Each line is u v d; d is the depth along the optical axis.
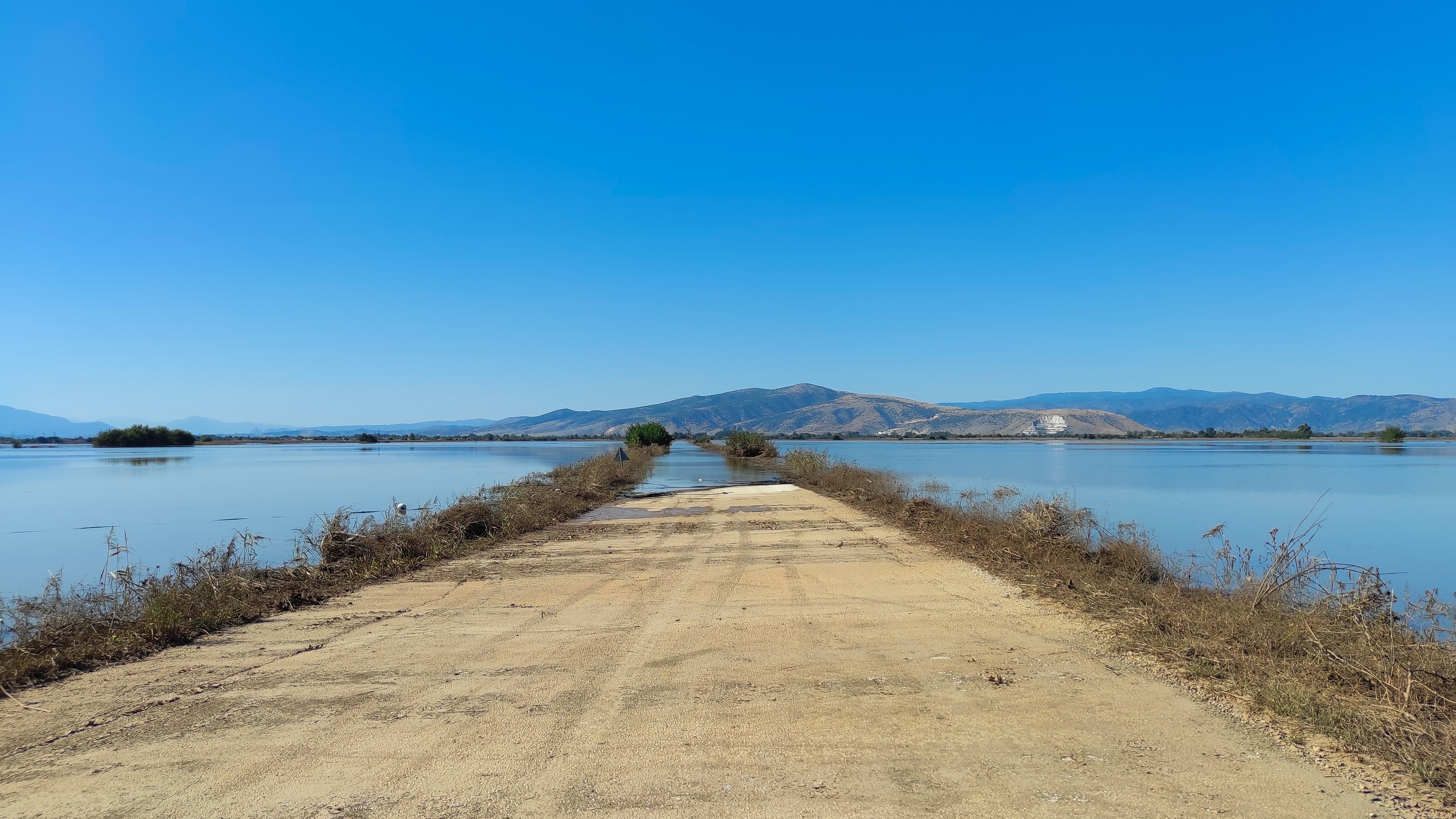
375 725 5.30
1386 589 8.43
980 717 5.29
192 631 8.02
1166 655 6.61
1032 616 8.27
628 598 9.42
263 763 4.73
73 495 29.12
